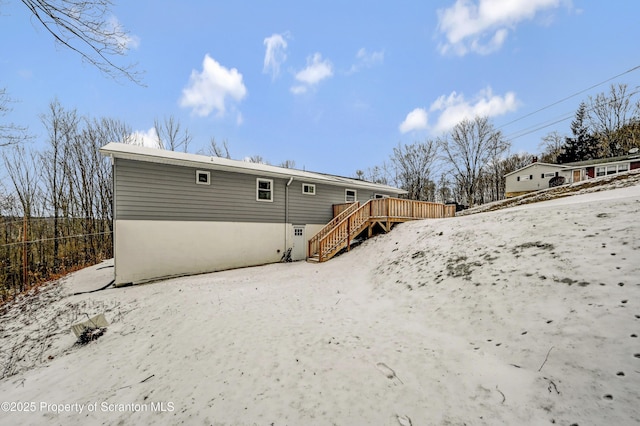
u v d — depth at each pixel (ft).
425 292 16.67
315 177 43.32
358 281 23.81
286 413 8.00
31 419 9.30
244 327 14.51
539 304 11.26
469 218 28.17
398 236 32.78
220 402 8.82
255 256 37.27
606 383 7.00
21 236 42.60
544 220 18.90
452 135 104.78
